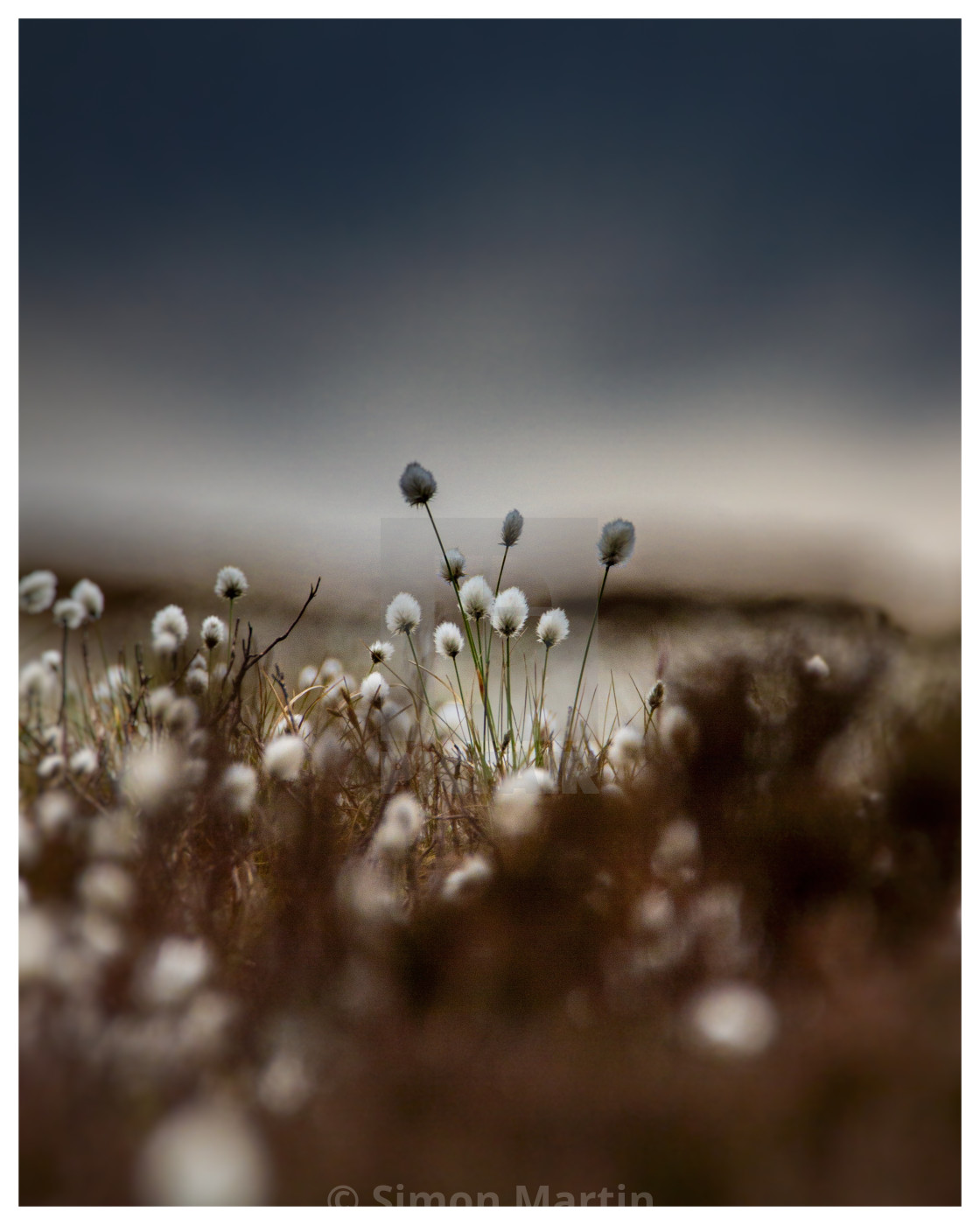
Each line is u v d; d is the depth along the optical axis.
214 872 2.26
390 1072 2.16
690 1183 2.11
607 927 2.23
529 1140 2.14
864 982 2.19
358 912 2.23
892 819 2.30
